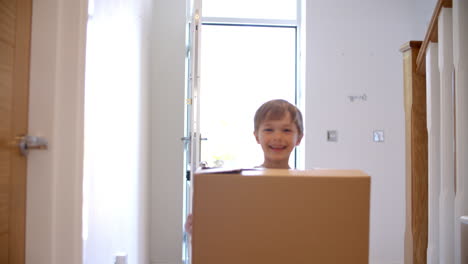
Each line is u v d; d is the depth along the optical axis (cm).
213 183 73
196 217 73
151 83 300
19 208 109
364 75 312
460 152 142
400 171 311
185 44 306
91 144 135
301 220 73
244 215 73
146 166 271
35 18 116
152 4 297
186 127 302
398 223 308
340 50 311
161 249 300
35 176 114
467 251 141
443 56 150
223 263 72
